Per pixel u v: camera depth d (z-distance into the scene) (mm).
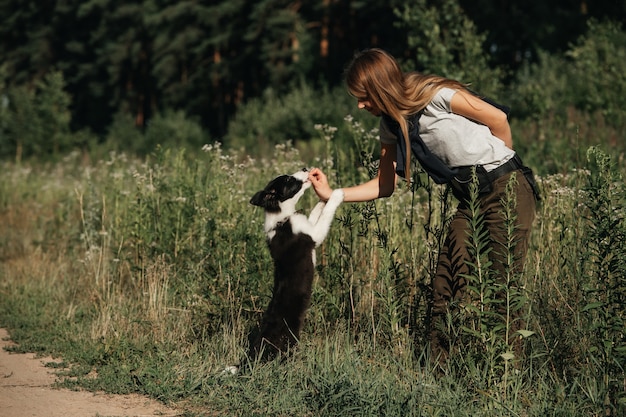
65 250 8461
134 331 5531
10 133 29750
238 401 4059
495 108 3881
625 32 17812
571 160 9422
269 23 33188
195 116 37812
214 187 6688
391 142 4340
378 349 4594
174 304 5914
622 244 3727
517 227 3771
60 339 5688
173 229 6812
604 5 25281
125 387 4430
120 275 6832
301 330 4762
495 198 3920
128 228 7188
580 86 15453
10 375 4844
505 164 3910
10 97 30703
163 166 7277
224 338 4934
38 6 47938
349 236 5582
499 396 3771
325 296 5203
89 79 46062
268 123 23562
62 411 4047
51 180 13812
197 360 4766
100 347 5160
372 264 5211
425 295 4668
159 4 39656
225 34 36250
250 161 7320
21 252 9188
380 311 4910
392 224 5398
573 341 4184
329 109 22625
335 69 33406
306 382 4141
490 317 3941
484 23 26531
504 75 13766
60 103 31641
